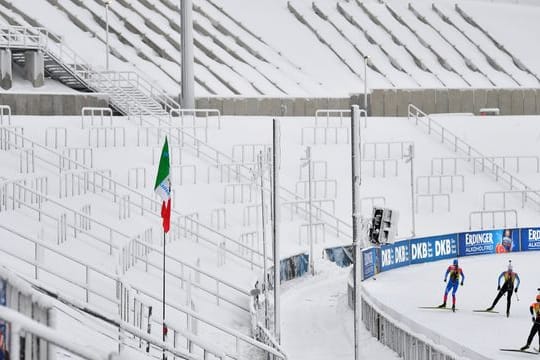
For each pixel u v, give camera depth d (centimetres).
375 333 9362
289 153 18200
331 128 19412
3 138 14588
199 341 5616
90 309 3959
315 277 13588
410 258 14562
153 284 9225
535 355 7875
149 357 5662
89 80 19450
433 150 19675
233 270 11500
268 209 15662
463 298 11244
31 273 7656
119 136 16588
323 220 16275
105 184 14350
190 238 12725
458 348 7469
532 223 17825
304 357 8625
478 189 18550
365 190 17688
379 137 19762
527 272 13925
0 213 9969
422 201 17788
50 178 13325
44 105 17862
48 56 19475
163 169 6650
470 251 15862
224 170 16600
